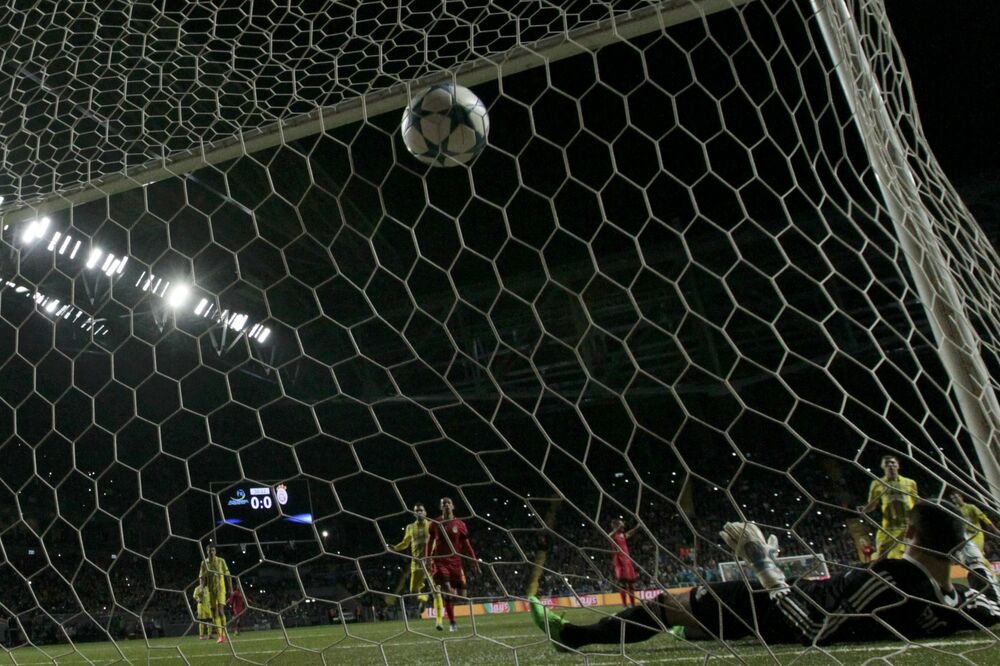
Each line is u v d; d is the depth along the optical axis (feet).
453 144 9.30
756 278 58.18
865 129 8.38
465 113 9.27
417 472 61.72
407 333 61.57
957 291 8.37
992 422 6.88
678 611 7.49
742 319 59.77
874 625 6.83
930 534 6.71
